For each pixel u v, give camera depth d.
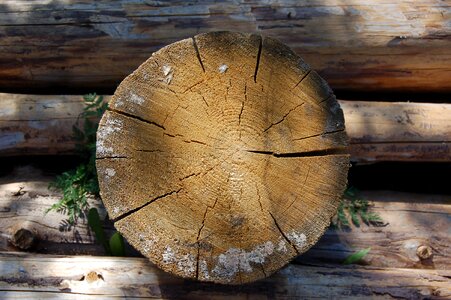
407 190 1.28
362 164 1.25
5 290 1.06
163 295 1.05
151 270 1.07
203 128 0.97
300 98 0.99
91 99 1.16
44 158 1.25
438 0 1.24
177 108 0.97
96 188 1.14
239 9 1.22
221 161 0.97
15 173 1.22
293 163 0.98
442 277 1.11
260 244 0.97
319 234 0.98
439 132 1.20
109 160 0.97
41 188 1.17
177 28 1.21
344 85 1.25
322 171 0.98
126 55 1.21
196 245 0.96
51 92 1.27
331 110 0.99
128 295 1.05
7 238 1.13
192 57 0.98
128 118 0.97
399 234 1.17
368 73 1.24
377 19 1.23
